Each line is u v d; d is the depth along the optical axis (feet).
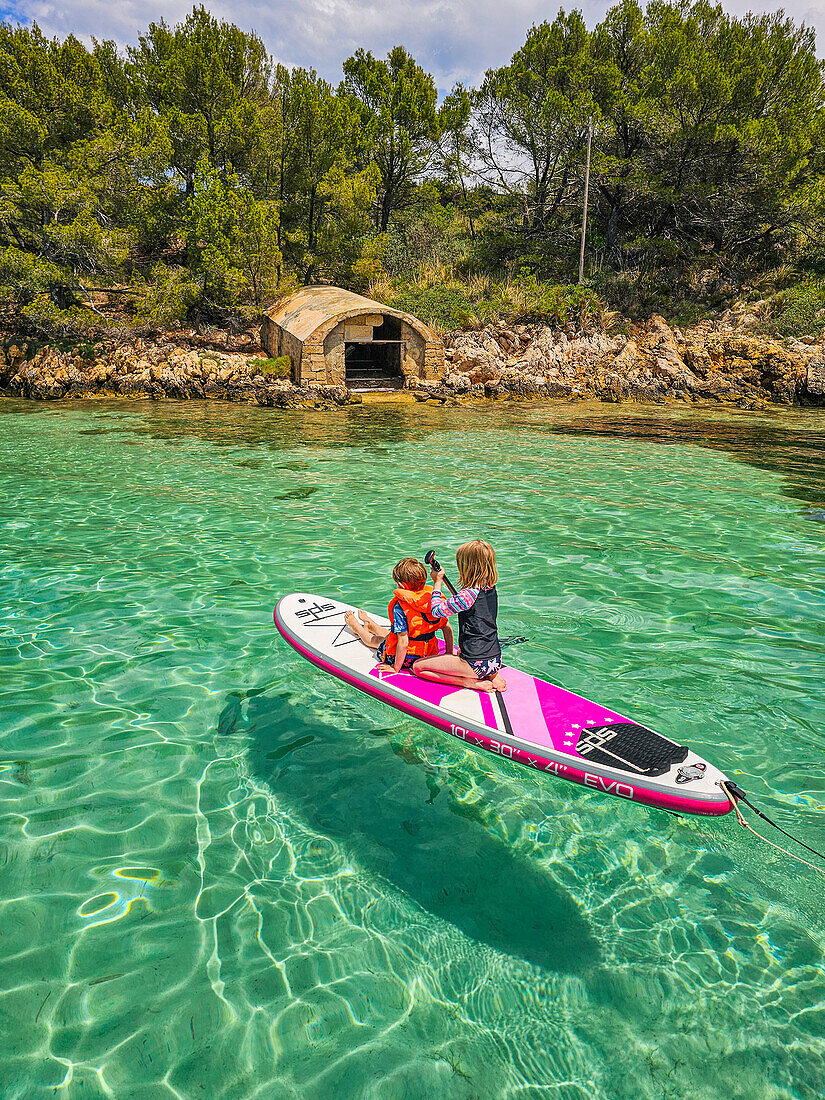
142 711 16.74
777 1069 8.49
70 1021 9.03
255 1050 8.69
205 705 17.07
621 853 12.30
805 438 56.49
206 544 29.01
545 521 32.83
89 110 79.82
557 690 14.25
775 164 87.81
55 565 26.50
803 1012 9.24
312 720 16.53
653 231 100.01
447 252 108.06
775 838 12.54
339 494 37.50
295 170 88.94
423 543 29.40
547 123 92.58
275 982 9.64
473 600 14.07
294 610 18.69
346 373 81.87
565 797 13.88
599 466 45.34
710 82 84.99
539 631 21.01
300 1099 8.09
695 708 16.71
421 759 15.08
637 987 9.63
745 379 78.43
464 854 12.21
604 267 96.27
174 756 14.97
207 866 11.82
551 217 108.58
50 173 71.72
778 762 14.66
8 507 34.22
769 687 17.78
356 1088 8.22
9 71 77.61
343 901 11.12
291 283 86.07
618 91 91.50
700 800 10.94
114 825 12.79
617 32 95.86
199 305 83.30
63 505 34.76
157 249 91.45
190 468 43.21
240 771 14.51
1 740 15.40
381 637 16.43
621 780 11.48
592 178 94.32
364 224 92.79
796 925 10.69
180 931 10.46
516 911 10.95
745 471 44.27
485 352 79.97
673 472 43.78
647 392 77.92
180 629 21.21
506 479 41.45
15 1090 8.12
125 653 19.66
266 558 27.37
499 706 13.65
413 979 9.73
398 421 62.69
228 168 85.46
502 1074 8.43
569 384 79.82
